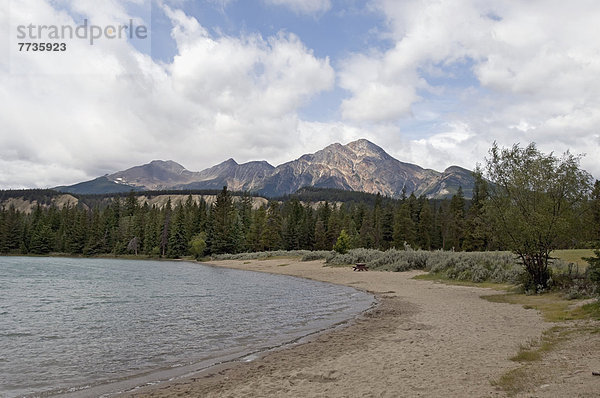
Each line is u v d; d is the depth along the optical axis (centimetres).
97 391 930
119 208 14138
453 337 1359
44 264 7188
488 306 2083
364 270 4928
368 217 10444
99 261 9162
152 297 2800
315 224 10888
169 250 10956
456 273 3559
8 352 1309
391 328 1611
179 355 1269
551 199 2478
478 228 2914
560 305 1903
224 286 3650
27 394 918
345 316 1988
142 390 929
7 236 11344
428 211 9062
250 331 1645
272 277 4841
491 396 723
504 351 1107
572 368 828
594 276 1794
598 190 2480
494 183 2695
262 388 910
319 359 1167
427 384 846
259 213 11475
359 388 862
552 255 3575
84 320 1892
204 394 888
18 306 2333
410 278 3888
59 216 13112
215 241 10300
